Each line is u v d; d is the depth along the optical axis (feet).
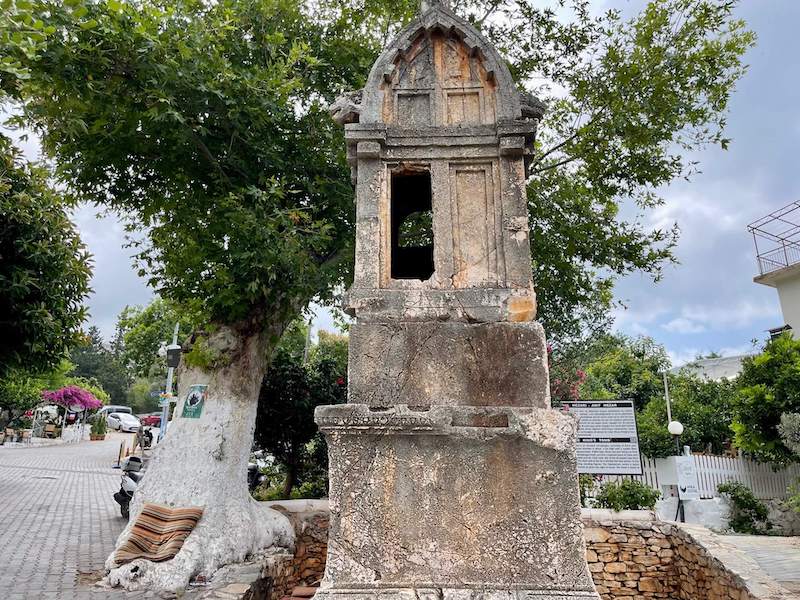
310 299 27.68
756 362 34.86
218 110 22.66
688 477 40.01
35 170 28.78
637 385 63.36
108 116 22.68
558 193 31.42
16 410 89.30
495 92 15.33
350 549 11.35
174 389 77.56
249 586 17.57
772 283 55.36
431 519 11.46
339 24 29.48
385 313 13.32
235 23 24.48
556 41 30.68
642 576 23.30
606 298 33.88
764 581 17.33
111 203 27.71
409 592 10.97
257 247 21.75
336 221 27.58
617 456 27.22
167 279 26.53
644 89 29.53
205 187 25.61
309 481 36.55
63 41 19.60
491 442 11.81
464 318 13.23
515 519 11.37
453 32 16.01
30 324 27.86
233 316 22.99
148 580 17.98
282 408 33.68
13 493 40.70
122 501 33.45
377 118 14.93
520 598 10.81
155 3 22.70
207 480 20.99
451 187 14.61
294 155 26.81
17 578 19.53
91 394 110.93
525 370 12.63
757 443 33.45
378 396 12.55
